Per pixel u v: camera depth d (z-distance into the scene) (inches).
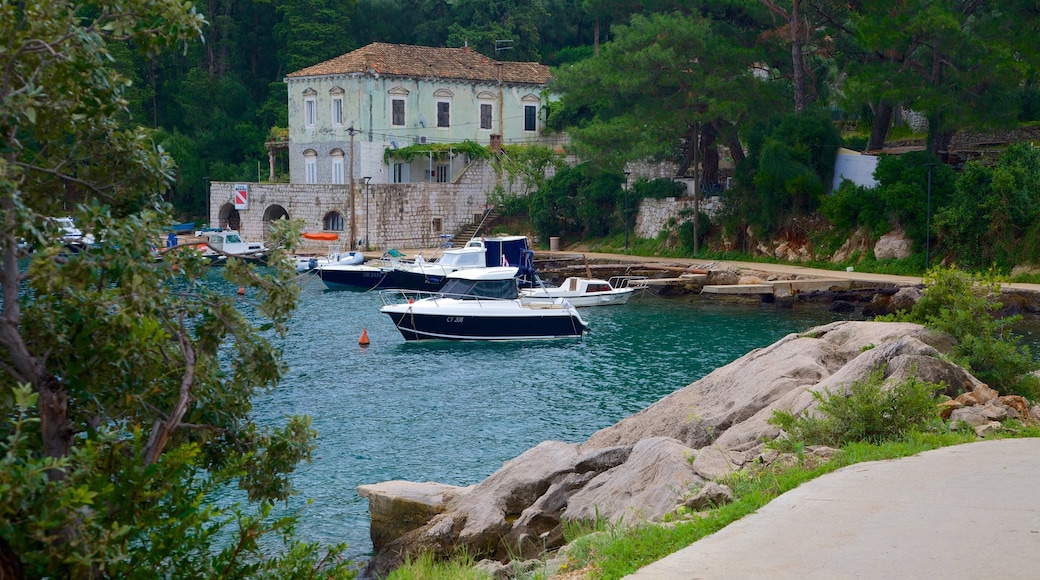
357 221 2790.4
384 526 653.3
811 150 2210.9
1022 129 2301.9
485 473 846.5
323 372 1330.0
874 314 1755.7
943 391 573.0
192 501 306.8
